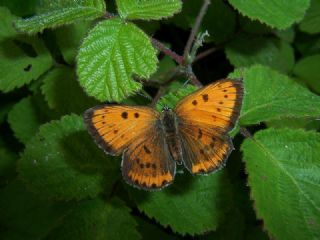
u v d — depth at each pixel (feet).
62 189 0.37
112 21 0.34
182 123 0.32
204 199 0.36
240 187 0.46
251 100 0.37
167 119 0.32
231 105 0.31
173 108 0.34
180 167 0.37
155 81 0.43
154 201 0.36
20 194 0.39
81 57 0.32
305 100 0.37
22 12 0.50
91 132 0.30
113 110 0.30
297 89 0.38
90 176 0.37
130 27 0.33
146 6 0.35
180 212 0.36
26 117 0.48
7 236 0.38
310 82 0.54
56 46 0.48
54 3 0.39
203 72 0.56
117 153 0.31
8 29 0.45
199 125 0.32
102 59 0.32
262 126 0.48
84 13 0.34
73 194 0.37
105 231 0.37
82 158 0.38
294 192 0.32
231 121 0.31
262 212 0.30
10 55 0.45
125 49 0.33
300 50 0.59
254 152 0.34
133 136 0.31
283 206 0.31
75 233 0.37
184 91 0.37
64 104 0.44
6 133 0.51
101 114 0.30
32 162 0.37
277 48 0.54
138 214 0.46
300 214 0.31
